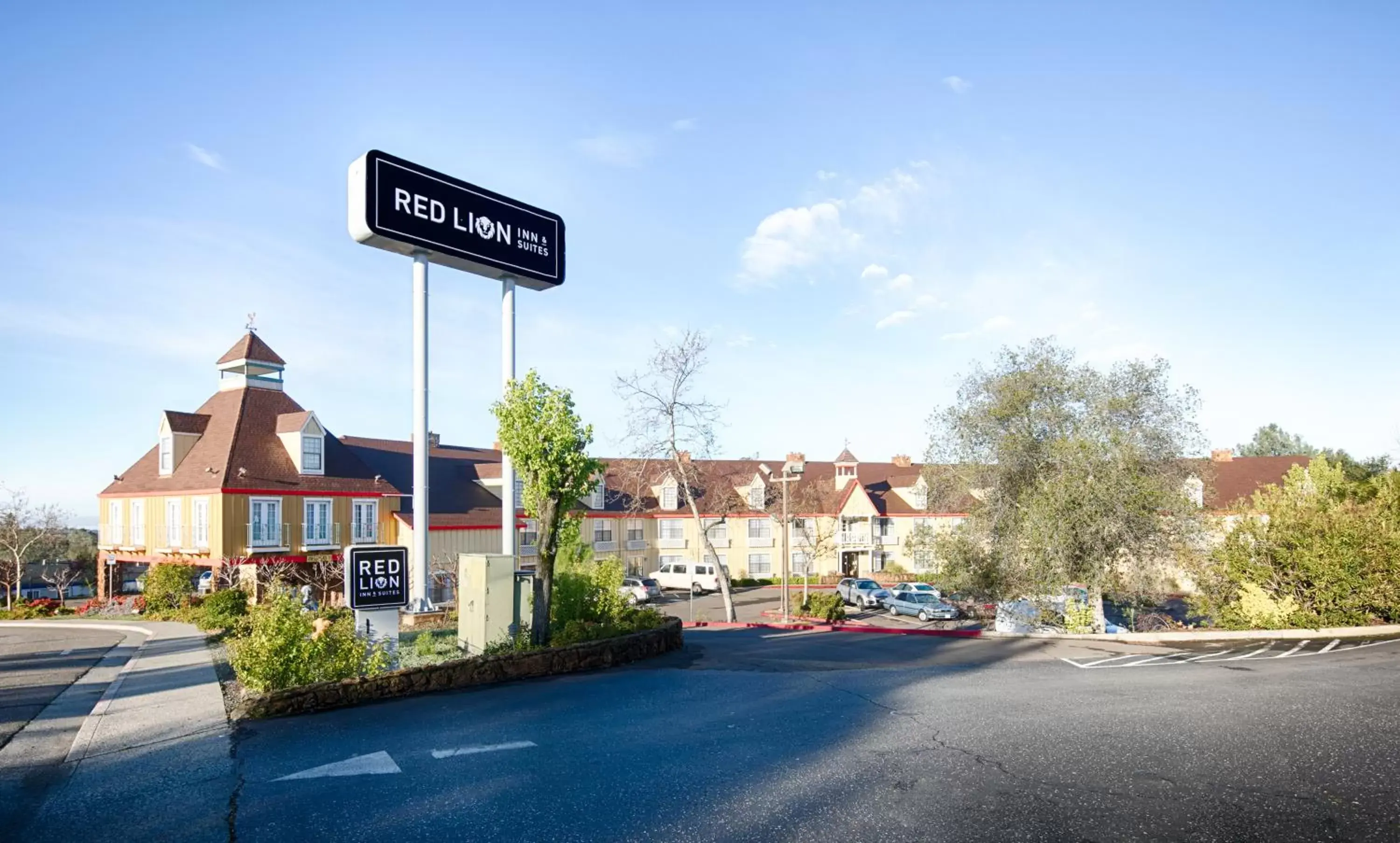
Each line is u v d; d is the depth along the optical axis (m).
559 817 7.14
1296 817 7.02
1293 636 20.53
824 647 21.33
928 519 56.66
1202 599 24.42
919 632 27.48
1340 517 22.30
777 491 55.47
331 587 34.75
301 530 35.28
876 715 11.03
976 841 6.57
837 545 54.81
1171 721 10.42
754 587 54.44
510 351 18.92
